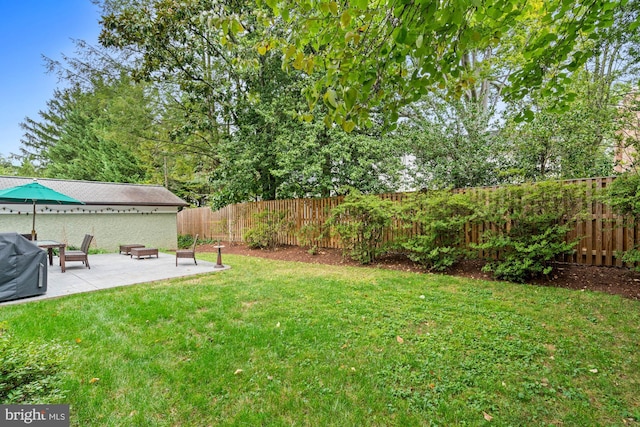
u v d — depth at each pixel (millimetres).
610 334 3324
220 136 13812
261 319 3936
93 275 6699
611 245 5445
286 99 10352
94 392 2410
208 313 4133
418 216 6859
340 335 3441
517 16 3027
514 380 2584
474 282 5559
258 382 2572
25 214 10086
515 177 8711
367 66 2447
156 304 4508
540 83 3520
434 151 9531
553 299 4453
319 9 2275
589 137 7809
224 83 11289
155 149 15383
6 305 4438
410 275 6285
